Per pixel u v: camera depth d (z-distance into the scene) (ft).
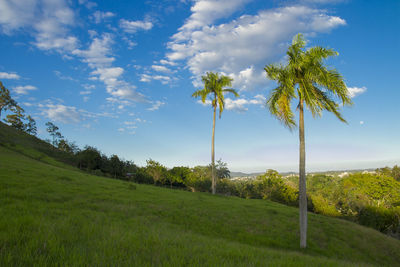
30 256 12.21
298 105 52.85
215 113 114.62
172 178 190.80
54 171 88.38
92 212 39.27
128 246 16.43
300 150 51.13
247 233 53.47
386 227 117.50
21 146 182.29
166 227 41.06
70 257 12.50
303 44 48.62
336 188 255.09
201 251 18.69
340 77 46.44
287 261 18.79
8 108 270.26
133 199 62.03
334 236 64.85
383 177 178.19
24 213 25.88
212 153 112.06
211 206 72.23
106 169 171.22
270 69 52.44
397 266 56.08
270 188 183.42
